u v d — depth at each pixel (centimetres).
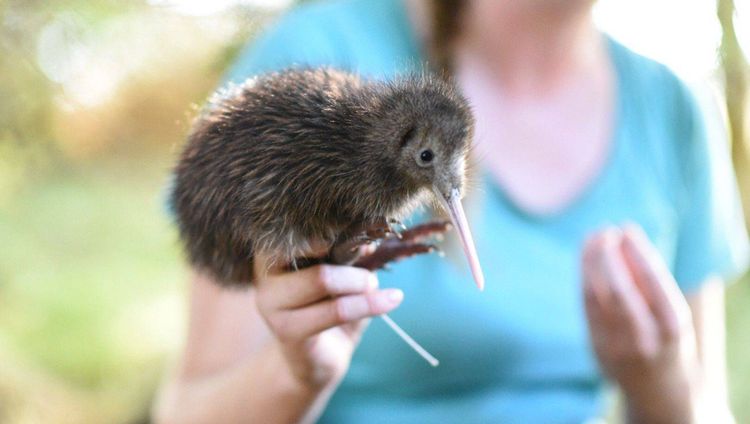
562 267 97
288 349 83
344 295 81
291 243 82
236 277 84
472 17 99
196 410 90
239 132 83
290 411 87
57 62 120
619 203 100
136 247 252
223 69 110
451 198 85
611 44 104
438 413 95
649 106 102
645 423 96
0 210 220
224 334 92
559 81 100
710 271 104
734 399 142
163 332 211
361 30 97
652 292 92
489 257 96
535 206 98
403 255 84
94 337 198
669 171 103
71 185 244
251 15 110
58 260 230
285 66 90
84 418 172
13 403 157
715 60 114
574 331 97
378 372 95
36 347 191
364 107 84
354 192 83
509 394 96
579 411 98
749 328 149
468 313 94
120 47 126
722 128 107
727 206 106
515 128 99
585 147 100
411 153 84
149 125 156
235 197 82
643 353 92
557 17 99
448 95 85
